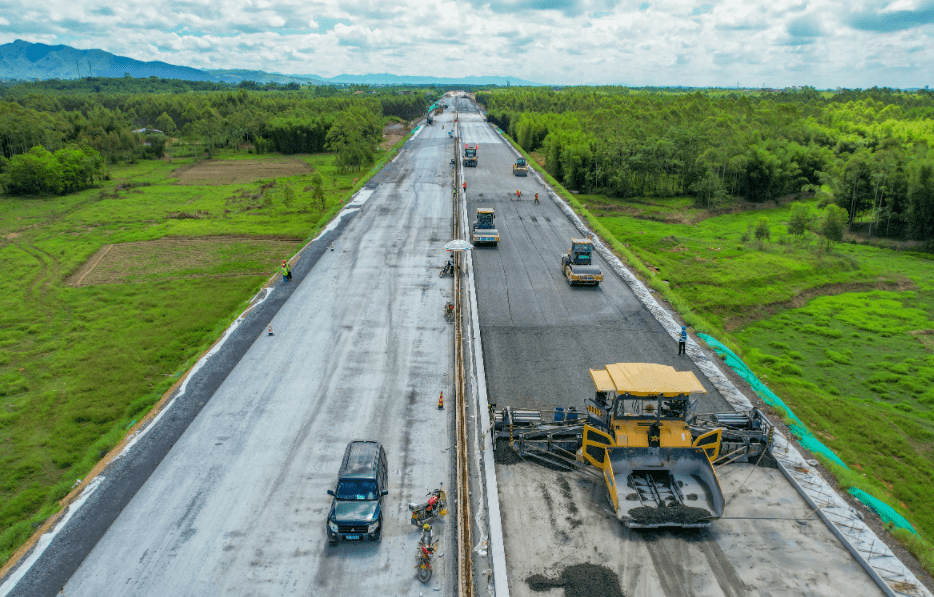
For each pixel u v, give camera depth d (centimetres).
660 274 4819
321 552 1599
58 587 1488
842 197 6794
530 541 1603
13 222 6369
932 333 3806
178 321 3619
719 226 6662
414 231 5103
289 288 3734
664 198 8075
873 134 11000
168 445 2100
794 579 1471
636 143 8056
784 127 10594
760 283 4712
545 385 2475
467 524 1695
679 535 1627
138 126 16238
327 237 4928
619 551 1563
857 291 4741
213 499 1816
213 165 10731
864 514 1708
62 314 3791
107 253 5162
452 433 2161
